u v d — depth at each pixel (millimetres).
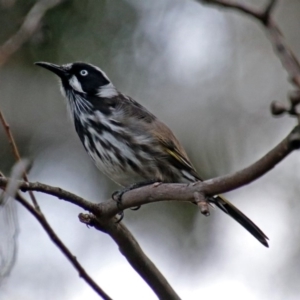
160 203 13742
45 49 13000
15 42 8078
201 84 15211
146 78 14109
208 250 13656
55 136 14328
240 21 15703
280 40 4746
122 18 13422
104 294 7160
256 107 15398
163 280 7457
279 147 5355
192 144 14516
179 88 14734
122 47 13508
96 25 13125
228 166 14500
